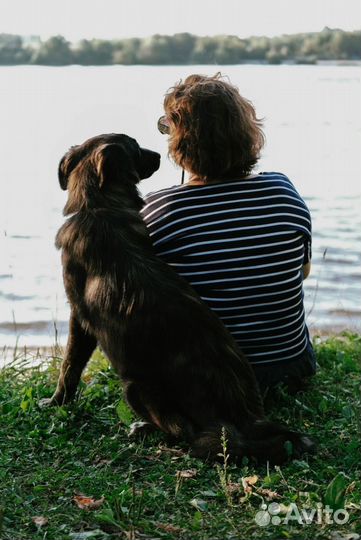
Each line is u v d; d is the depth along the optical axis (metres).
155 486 3.67
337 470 3.79
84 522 3.34
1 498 3.53
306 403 4.55
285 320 4.29
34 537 3.20
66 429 4.30
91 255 4.11
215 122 4.09
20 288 9.66
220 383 3.88
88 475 3.77
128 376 4.03
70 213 4.30
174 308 3.93
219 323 4.02
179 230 4.14
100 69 49.31
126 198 4.27
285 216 4.17
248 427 3.87
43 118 29.64
